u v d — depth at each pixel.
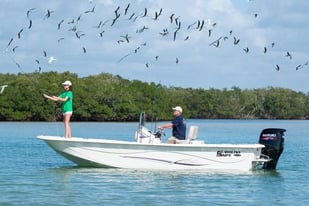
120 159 22.36
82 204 16.12
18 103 106.00
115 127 84.12
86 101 112.44
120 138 52.03
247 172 22.91
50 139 22.25
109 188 18.67
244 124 111.06
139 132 22.66
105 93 114.19
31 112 106.19
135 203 16.34
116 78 126.56
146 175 21.38
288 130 79.75
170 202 16.59
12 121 106.75
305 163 28.88
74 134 58.62
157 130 23.08
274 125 105.75
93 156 22.42
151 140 22.44
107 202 16.42
